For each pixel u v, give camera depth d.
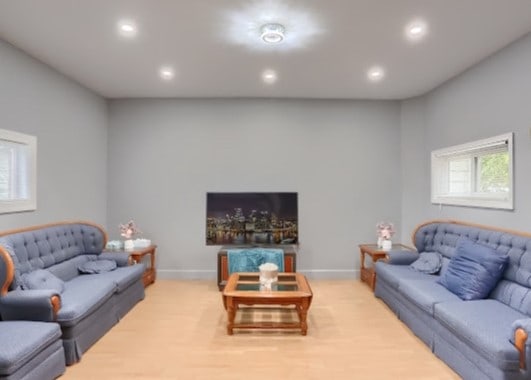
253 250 4.46
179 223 5.09
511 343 2.05
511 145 3.20
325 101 5.10
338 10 2.62
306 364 2.62
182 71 3.94
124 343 2.97
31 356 2.15
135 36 3.06
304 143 5.11
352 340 3.03
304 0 2.48
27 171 3.48
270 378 2.43
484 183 3.93
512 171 3.20
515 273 2.70
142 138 5.08
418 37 3.09
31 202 3.52
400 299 3.49
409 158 5.04
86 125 4.56
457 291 2.93
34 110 3.57
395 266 4.02
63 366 2.48
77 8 2.59
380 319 3.51
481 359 2.20
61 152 4.04
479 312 2.51
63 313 2.56
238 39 3.12
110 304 3.28
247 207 5.07
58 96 3.97
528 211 3.03
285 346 2.92
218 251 4.83
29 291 2.57
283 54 3.46
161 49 3.34
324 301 4.06
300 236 5.10
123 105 5.08
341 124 5.11
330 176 5.10
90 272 3.69
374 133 5.09
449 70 3.92
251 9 2.60
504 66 3.30
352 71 3.94
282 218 5.08
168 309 3.80
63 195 4.07
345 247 5.12
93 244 4.04
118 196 5.10
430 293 2.98
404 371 2.53
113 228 5.10
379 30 2.95
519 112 3.12
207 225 5.04
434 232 4.06
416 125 5.00
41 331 2.30
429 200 4.77
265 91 4.73
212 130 5.10
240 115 5.10
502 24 2.84
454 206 4.19
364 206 5.10
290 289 3.36
